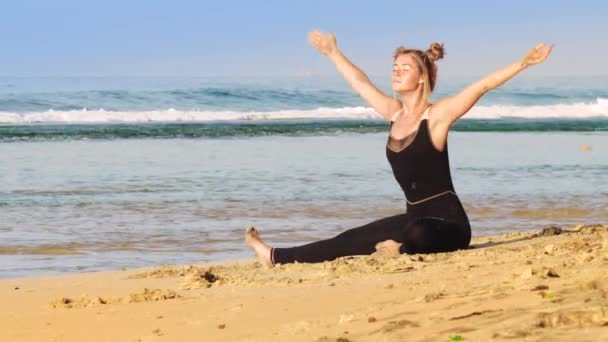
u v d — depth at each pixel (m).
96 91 51.59
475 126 43.22
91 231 13.04
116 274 8.98
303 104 54.88
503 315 4.80
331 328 5.04
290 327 5.23
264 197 16.56
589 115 55.44
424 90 8.82
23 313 6.59
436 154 8.75
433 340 4.46
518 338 4.28
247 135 34.78
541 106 56.66
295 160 23.80
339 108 52.53
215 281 7.62
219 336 5.32
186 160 23.73
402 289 6.36
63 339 5.70
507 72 8.41
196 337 5.34
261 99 54.25
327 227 13.52
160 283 8.15
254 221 14.00
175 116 47.28
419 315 5.08
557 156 25.52
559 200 16.38
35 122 43.31
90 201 15.98
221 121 46.53
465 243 8.94
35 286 8.09
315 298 6.28
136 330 5.75
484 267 7.37
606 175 20.39
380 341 4.57
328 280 7.32
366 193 17.22
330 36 9.41
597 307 4.69
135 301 6.71
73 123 42.75
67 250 11.59
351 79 9.30
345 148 28.06
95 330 5.85
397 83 8.81
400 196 16.84
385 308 5.48
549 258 7.61
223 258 11.09
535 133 37.81
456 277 6.81
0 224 13.56
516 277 6.21
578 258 7.20
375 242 8.98
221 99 54.28
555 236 10.23
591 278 5.74
